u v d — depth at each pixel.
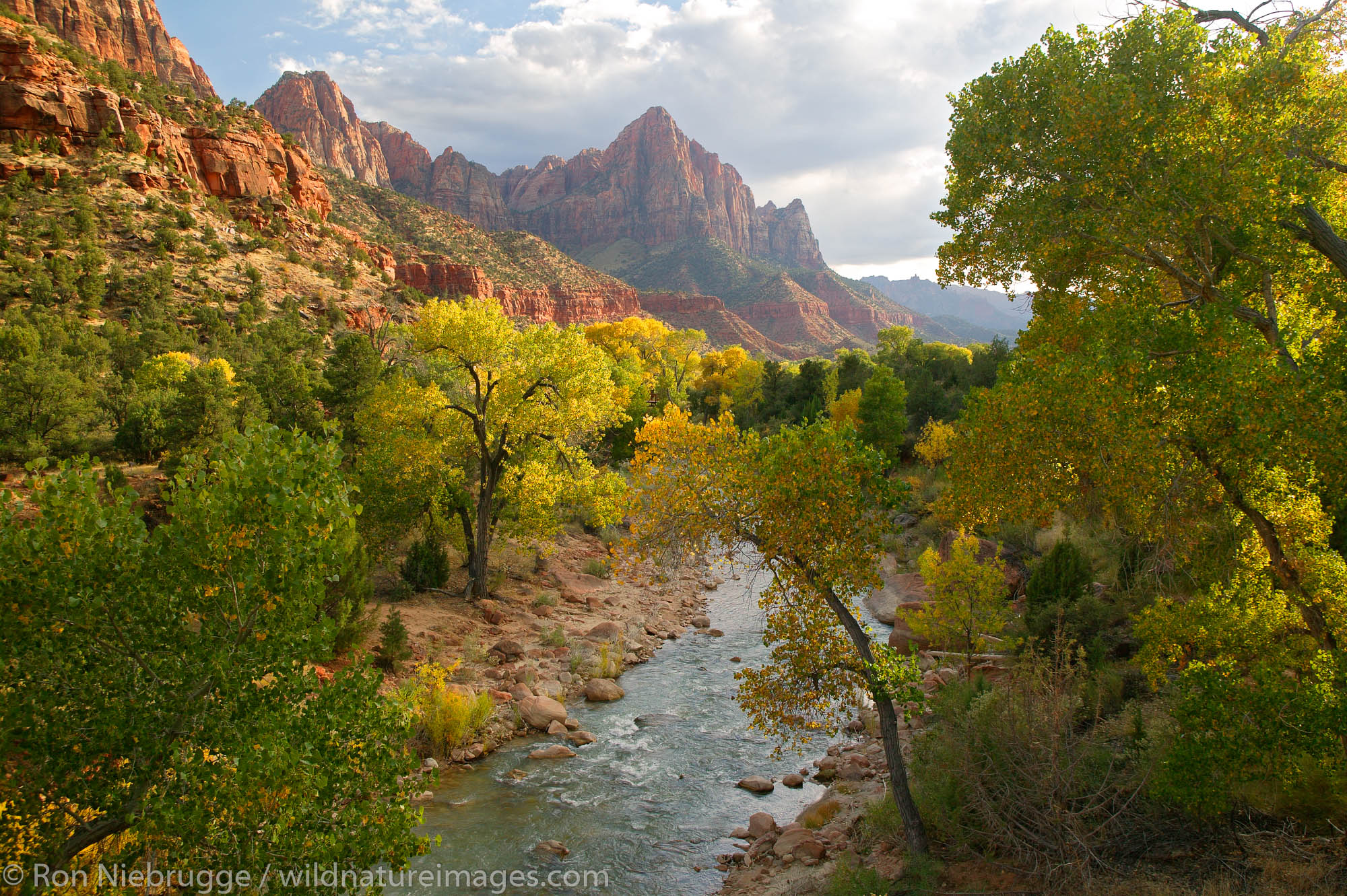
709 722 15.38
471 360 21.25
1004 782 8.13
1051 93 9.79
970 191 10.81
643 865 9.96
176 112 112.12
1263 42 9.16
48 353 45.97
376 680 5.61
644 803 11.84
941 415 48.16
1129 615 13.34
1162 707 9.66
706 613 25.12
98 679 4.95
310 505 5.35
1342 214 9.38
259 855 4.63
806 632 9.20
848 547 8.86
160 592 5.19
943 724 9.97
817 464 8.70
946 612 14.83
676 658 20.06
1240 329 7.62
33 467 5.02
